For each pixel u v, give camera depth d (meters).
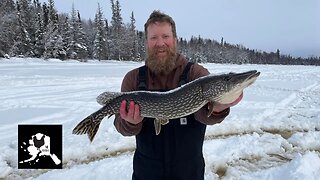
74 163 2.20
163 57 0.99
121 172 2.07
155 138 1.01
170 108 0.91
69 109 3.69
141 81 1.02
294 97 5.45
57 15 19.95
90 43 21.77
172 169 1.02
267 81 8.41
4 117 3.22
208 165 2.19
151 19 1.00
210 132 2.93
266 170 2.14
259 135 2.97
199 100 0.90
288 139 2.86
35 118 3.21
